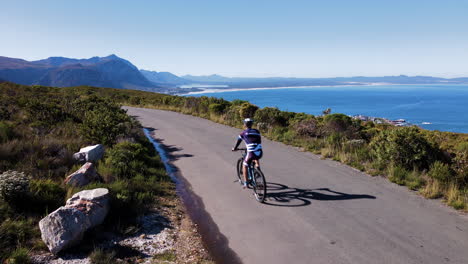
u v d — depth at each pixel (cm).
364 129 1394
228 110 2159
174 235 492
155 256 418
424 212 560
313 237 475
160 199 652
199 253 438
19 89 3597
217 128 1766
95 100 2006
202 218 567
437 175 706
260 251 441
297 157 1023
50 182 575
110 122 1120
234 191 710
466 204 574
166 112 2816
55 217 411
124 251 422
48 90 4191
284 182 757
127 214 538
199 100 2847
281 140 1325
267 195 673
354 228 502
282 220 542
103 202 493
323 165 915
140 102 4059
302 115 1836
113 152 824
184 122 2053
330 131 1297
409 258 406
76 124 1294
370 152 956
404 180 738
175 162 1009
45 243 401
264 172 846
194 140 1396
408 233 479
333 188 704
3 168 671
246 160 656
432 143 812
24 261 365
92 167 675
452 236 466
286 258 418
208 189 732
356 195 655
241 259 421
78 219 429
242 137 661
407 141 809
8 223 436
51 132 1091
